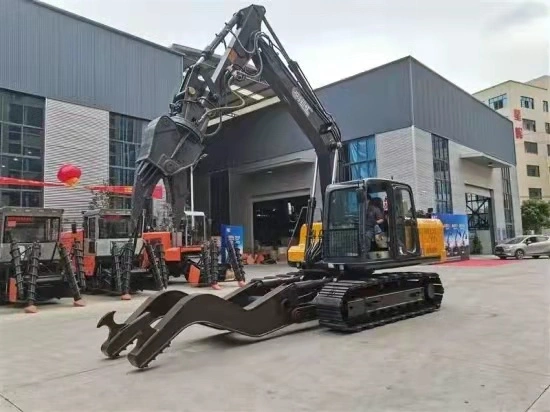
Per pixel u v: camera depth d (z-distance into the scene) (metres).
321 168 9.56
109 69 22.08
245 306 7.56
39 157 19.59
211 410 4.19
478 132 33.94
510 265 20.97
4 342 7.43
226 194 35.31
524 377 4.85
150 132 7.09
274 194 32.47
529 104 62.00
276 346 6.57
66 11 20.72
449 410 4.02
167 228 17.67
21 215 12.25
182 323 5.95
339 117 28.34
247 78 8.44
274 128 31.95
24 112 19.33
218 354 6.22
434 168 27.09
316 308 7.70
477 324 7.66
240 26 8.62
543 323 7.61
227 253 17.44
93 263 14.32
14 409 4.37
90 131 21.17
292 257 12.16
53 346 7.07
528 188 60.09
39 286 11.79
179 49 25.83
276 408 4.19
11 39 19.00
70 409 4.33
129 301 12.44
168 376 5.29
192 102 7.75
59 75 20.34
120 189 20.55
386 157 26.09
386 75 26.41
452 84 30.50
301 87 9.32
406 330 7.35
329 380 4.95
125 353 6.36
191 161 7.38
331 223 8.27
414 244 8.80
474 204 35.75
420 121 25.97
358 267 7.84
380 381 4.85
